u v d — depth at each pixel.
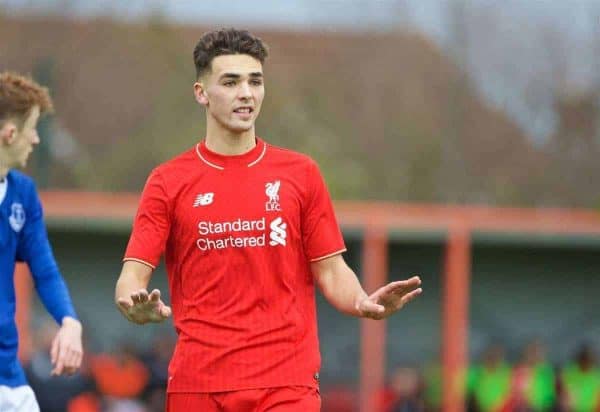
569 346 66.75
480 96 119.31
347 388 64.94
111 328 64.19
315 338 19.70
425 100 118.06
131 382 53.72
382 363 61.94
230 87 19.31
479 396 58.25
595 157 116.38
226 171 19.50
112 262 63.88
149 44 113.69
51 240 62.88
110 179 105.00
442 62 120.12
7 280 20.55
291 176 19.62
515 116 119.00
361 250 60.12
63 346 20.67
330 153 108.81
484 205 112.12
